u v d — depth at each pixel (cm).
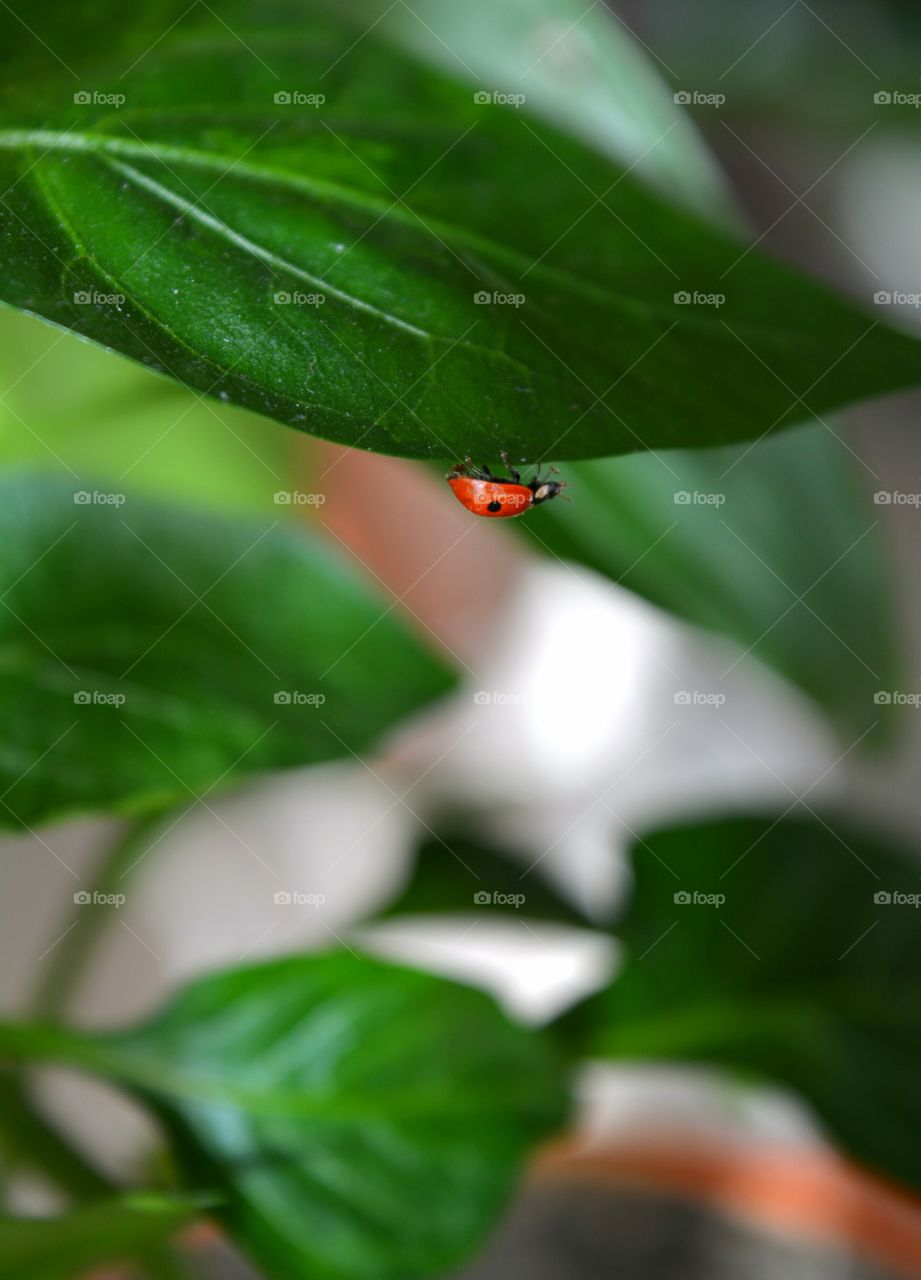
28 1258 16
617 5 24
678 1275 21
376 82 16
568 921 21
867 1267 20
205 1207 17
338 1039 18
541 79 18
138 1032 18
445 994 18
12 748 17
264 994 18
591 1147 22
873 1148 20
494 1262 21
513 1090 18
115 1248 17
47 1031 18
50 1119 19
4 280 15
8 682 18
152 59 16
